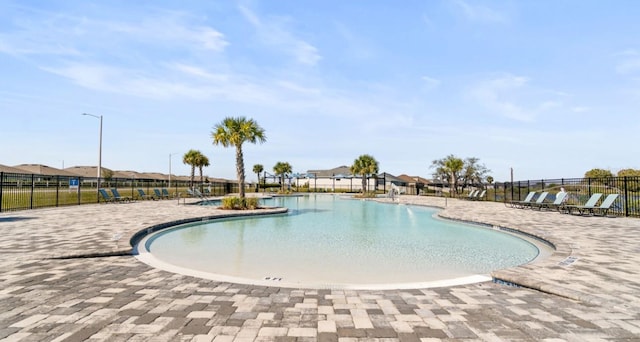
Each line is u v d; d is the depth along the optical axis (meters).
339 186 62.94
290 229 11.07
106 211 14.15
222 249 7.66
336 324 3.12
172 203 19.83
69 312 3.32
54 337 2.76
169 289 4.14
